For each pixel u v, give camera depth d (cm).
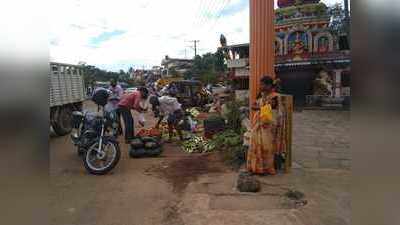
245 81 3028
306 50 2234
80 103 1406
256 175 620
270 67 696
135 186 597
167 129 1112
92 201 524
